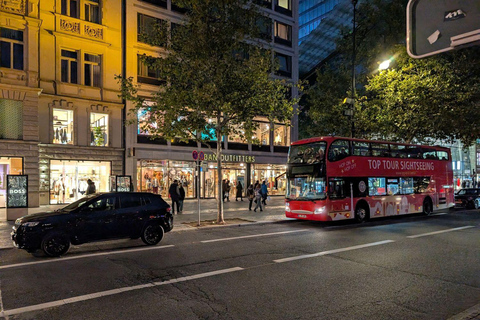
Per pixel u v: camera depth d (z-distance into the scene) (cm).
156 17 2569
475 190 2477
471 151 5334
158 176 2588
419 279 698
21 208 1471
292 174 1602
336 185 1521
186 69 1456
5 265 811
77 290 628
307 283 670
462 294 609
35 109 2047
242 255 911
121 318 502
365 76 2362
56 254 894
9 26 1978
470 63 1877
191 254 923
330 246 1033
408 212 1836
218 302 566
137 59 2480
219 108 1451
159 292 617
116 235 983
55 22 2161
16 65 2009
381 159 1734
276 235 1240
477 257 889
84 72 2291
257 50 1499
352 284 664
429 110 2002
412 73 2083
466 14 209
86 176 2292
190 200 2695
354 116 2220
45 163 2120
